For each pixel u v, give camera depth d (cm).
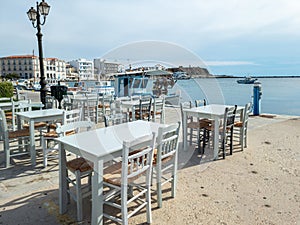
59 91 675
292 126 589
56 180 292
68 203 242
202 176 304
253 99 745
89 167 220
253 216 215
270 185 277
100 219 199
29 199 247
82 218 215
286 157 370
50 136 333
